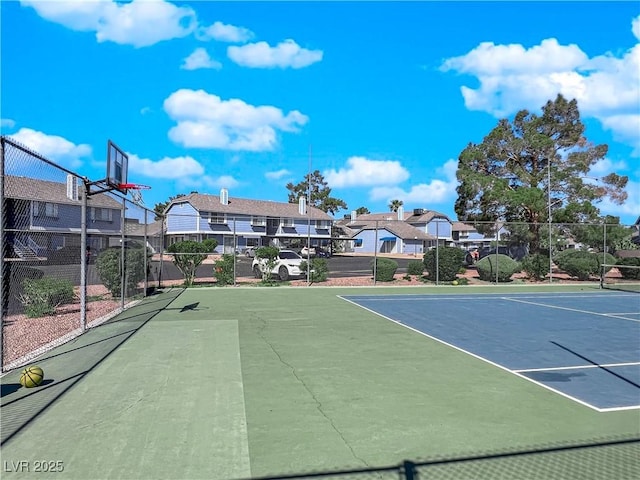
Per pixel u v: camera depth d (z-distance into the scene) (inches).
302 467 165.2
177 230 2263.8
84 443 182.4
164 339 379.6
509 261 1023.6
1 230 278.1
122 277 539.2
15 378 267.9
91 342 366.0
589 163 1317.7
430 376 285.9
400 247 2714.1
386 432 197.9
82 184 418.9
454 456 176.7
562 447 186.4
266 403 230.7
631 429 206.8
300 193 3646.7
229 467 164.2
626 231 1181.1
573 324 492.4
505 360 331.6
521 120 1354.6
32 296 487.8
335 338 394.9
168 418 209.2
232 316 506.6
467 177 1274.6
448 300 705.0
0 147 272.5
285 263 979.9
